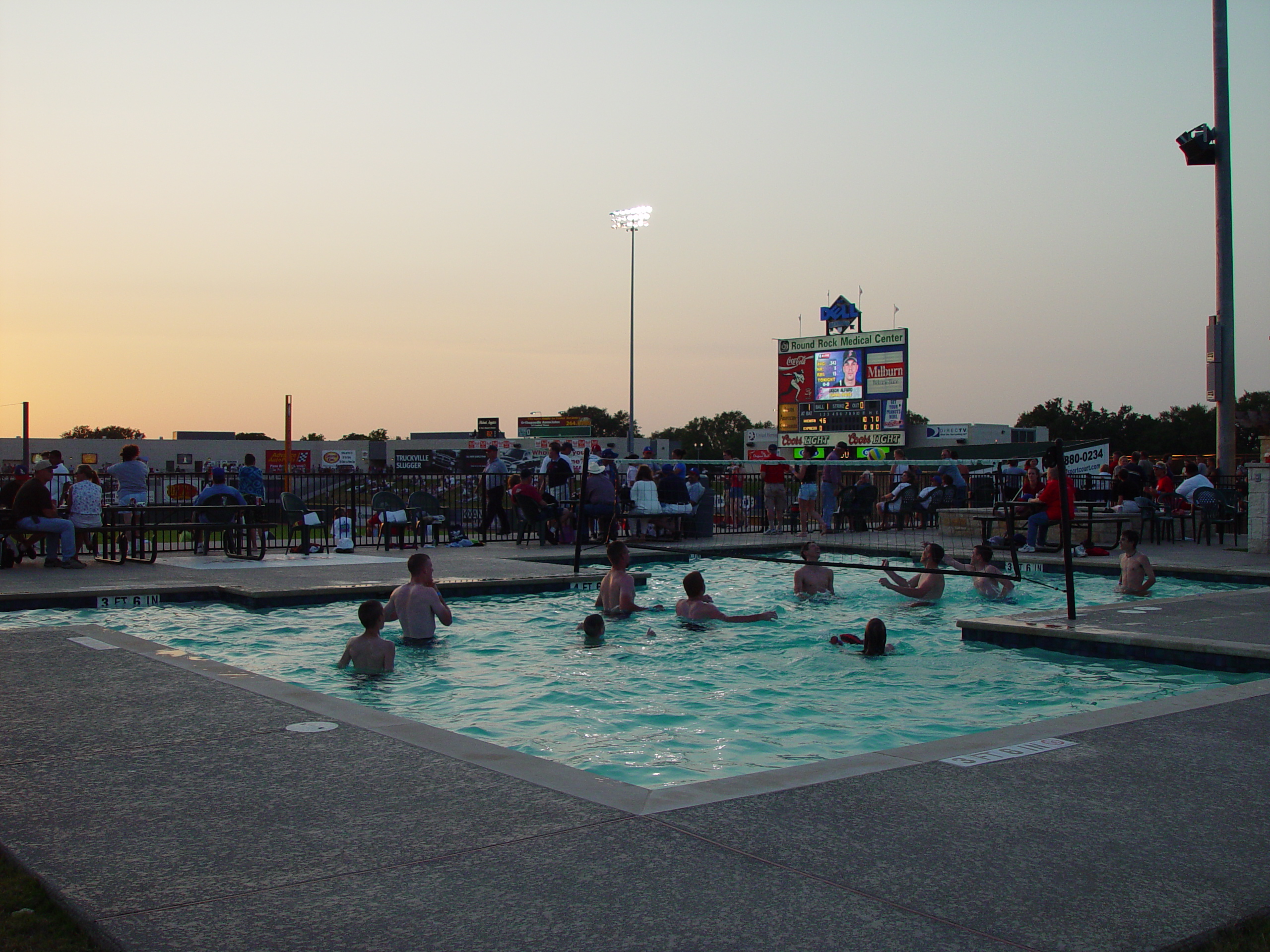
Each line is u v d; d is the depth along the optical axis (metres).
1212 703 5.45
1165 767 4.27
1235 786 4.01
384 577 12.38
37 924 2.82
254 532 17.22
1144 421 88.25
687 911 2.85
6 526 12.88
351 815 3.63
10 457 55.38
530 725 6.20
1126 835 3.47
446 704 6.77
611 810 3.69
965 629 9.00
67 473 15.89
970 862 3.22
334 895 2.95
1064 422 90.12
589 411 115.56
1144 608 9.44
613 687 7.28
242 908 2.86
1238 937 2.74
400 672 7.78
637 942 2.66
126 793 3.89
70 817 3.63
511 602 11.55
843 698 6.91
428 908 2.86
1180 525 19.36
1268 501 15.58
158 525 13.76
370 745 4.57
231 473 18.42
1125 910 2.88
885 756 4.44
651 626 9.86
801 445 44.16
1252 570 13.30
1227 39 20.77
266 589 10.94
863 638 9.12
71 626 8.12
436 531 17.66
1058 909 2.88
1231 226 20.97
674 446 71.19
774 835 3.44
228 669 6.31
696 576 10.22
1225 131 20.83
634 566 15.73
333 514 17.80
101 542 15.76
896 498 20.89
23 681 5.93
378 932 2.71
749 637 9.30
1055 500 15.91
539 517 17.16
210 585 11.34
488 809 3.69
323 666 7.98
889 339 41.38
